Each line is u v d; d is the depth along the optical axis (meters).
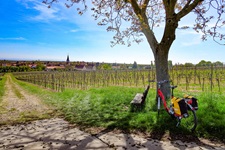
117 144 4.70
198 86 20.02
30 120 7.99
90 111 8.40
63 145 4.81
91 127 6.34
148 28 8.12
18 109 11.12
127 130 5.77
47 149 4.57
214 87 18.41
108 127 6.16
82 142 4.96
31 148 4.67
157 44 8.07
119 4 8.01
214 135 4.93
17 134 5.96
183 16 7.30
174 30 7.68
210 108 6.56
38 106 11.95
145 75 35.59
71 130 6.14
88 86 27.53
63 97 14.50
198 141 4.71
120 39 9.33
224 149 4.21
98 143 4.84
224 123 5.23
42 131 6.17
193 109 5.20
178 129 5.33
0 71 145.75
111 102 9.42
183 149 4.26
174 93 10.07
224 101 7.46
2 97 19.77
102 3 7.97
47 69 139.75
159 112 6.70
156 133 5.34
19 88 33.81
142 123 6.03
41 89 29.31
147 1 8.23
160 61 7.99
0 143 5.14
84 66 113.75
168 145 4.51
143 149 4.34
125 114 7.17
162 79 7.98
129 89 13.84
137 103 7.54
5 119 8.37
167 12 7.42
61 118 8.06
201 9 7.56
